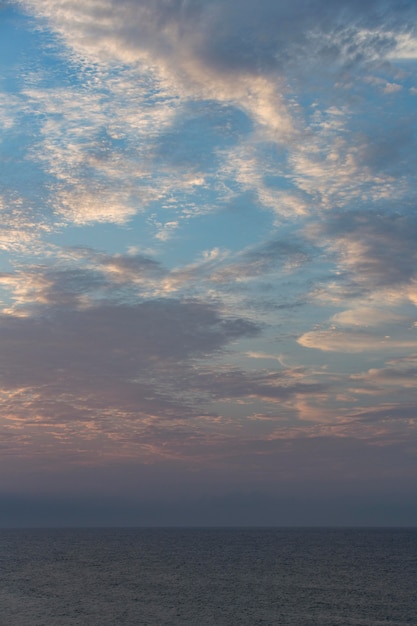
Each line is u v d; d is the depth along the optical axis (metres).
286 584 71.69
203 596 61.47
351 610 53.91
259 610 53.47
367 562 102.88
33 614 51.09
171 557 115.75
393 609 54.69
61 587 68.81
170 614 51.28
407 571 87.62
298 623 48.03
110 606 55.12
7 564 100.56
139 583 72.81
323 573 84.25
